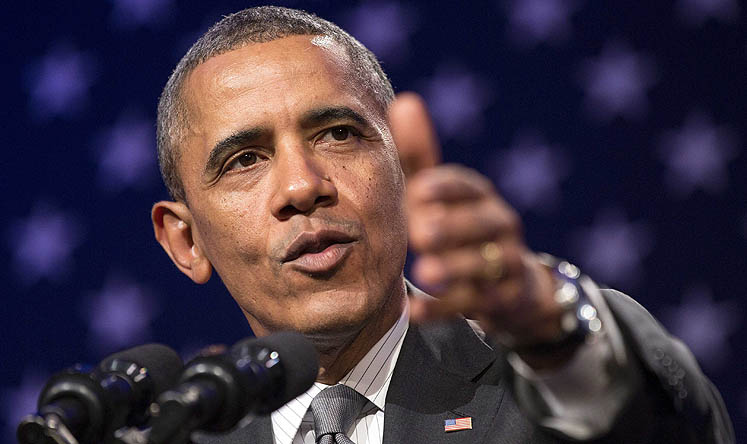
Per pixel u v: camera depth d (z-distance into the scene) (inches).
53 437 123.8
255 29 218.5
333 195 197.0
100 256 464.1
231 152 206.2
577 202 436.1
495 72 442.3
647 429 132.9
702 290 430.6
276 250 198.1
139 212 464.1
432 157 115.6
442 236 109.1
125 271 461.7
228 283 215.5
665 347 138.2
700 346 429.1
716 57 436.1
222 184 208.8
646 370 136.6
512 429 199.3
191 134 215.9
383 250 202.2
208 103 210.8
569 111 439.2
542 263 128.4
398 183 210.4
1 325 466.3
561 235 435.2
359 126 207.3
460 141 440.5
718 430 146.7
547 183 437.7
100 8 474.0
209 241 216.2
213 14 465.4
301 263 196.1
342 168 202.2
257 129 203.2
